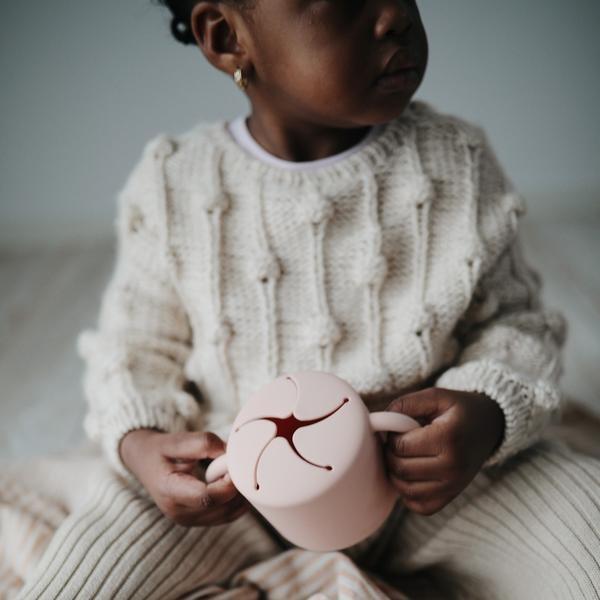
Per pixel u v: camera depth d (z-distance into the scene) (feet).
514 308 2.77
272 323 2.62
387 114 2.34
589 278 5.90
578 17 7.30
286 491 1.80
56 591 2.15
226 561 2.47
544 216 7.84
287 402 1.94
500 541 2.34
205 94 7.55
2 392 4.78
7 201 7.83
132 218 2.86
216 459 2.06
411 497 2.05
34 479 3.03
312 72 2.28
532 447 2.51
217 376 2.74
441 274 2.58
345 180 2.55
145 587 2.24
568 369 4.41
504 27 7.36
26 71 7.44
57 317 6.01
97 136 7.70
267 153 2.68
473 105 7.66
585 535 2.13
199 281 2.70
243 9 2.37
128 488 2.50
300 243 2.57
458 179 2.62
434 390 2.13
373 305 2.59
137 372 2.77
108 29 7.34
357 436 1.85
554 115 7.68
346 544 2.03
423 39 2.31
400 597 2.44
